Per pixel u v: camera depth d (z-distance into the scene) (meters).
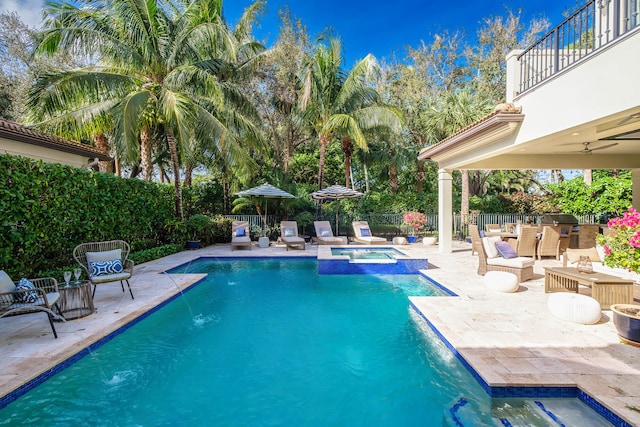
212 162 16.53
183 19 11.59
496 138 7.62
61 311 5.19
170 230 12.52
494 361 3.66
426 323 5.20
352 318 5.73
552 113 5.72
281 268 10.22
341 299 6.85
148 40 10.76
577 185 16.09
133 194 10.14
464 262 10.16
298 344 4.69
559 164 10.38
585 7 5.16
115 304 5.96
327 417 3.11
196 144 14.43
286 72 16.86
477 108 16.56
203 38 11.56
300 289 7.67
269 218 17.16
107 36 10.16
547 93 5.84
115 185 9.22
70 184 7.42
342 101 15.55
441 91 22.02
